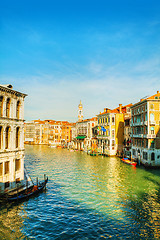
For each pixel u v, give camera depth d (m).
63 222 15.88
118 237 13.89
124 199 20.61
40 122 109.19
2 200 17.89
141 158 39.00
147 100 36.44
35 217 16.55
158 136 35.97
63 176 30.44
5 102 19.41
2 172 19.02
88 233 14.36
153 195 21.73
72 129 88.62
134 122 43.78
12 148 20.33
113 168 36.22
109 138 53.72
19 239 13.45
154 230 14.77
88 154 58.72
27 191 20.67
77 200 20.33
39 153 62.97
